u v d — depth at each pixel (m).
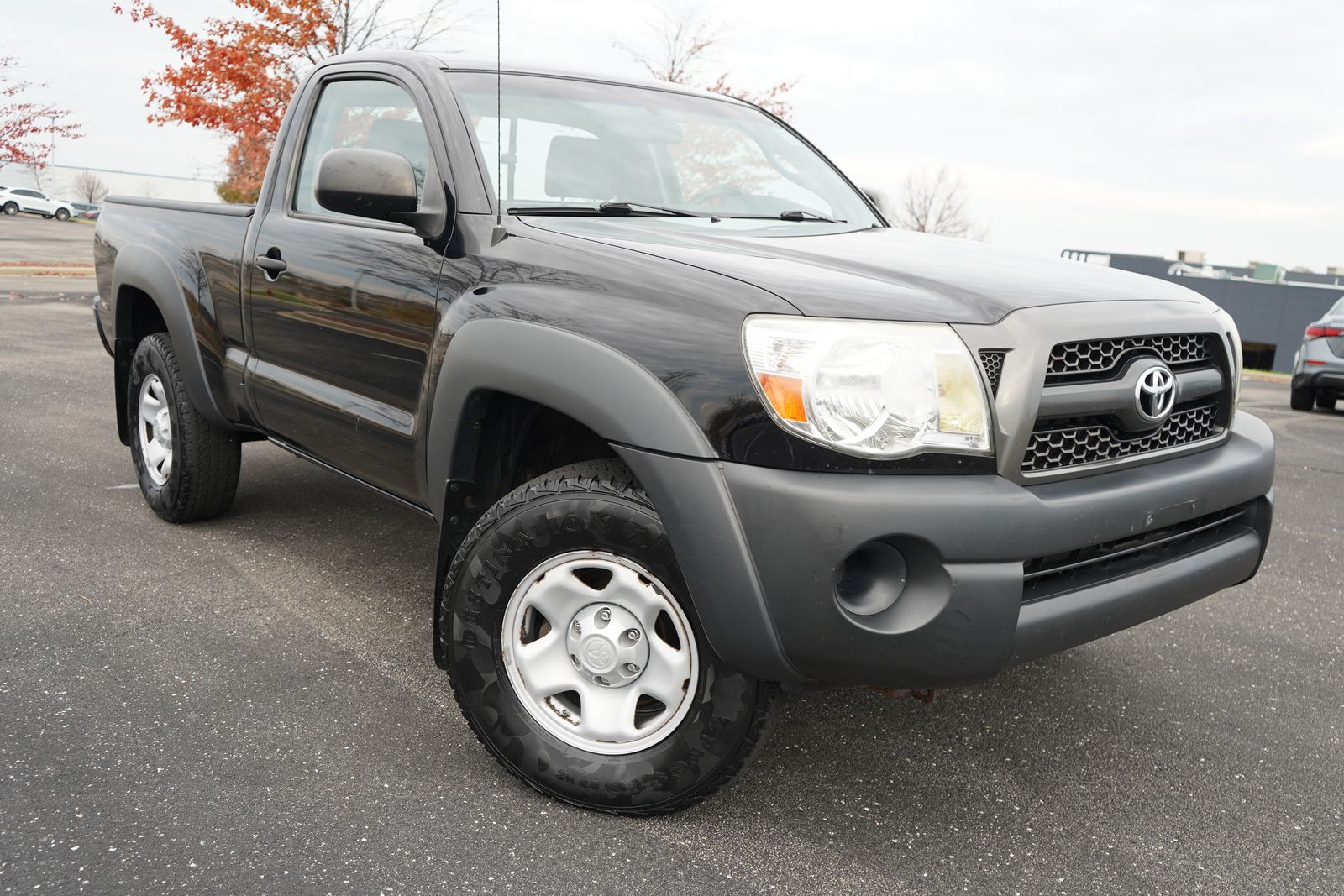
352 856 1.98
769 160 3.23
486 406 2.30
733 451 1.88
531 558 2.14
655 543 2.00
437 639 2.38
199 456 3.71
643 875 1.98
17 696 2.52
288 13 11.88
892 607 1.87
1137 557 2.21
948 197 36.28
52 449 4.99
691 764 2.07
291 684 2.69
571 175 2.69
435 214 2.47
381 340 2.64
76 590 3.23
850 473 1.85
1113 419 2.11
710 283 2.00
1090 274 2.42
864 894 1.96
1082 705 2.87
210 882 1.87
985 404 1.91
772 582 1.86
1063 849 2.15
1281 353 48.69
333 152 2.42
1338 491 6.11
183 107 12.00
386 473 2.74
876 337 1.87
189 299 3.50
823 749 2.54
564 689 2.19
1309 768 2.56
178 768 2.24
